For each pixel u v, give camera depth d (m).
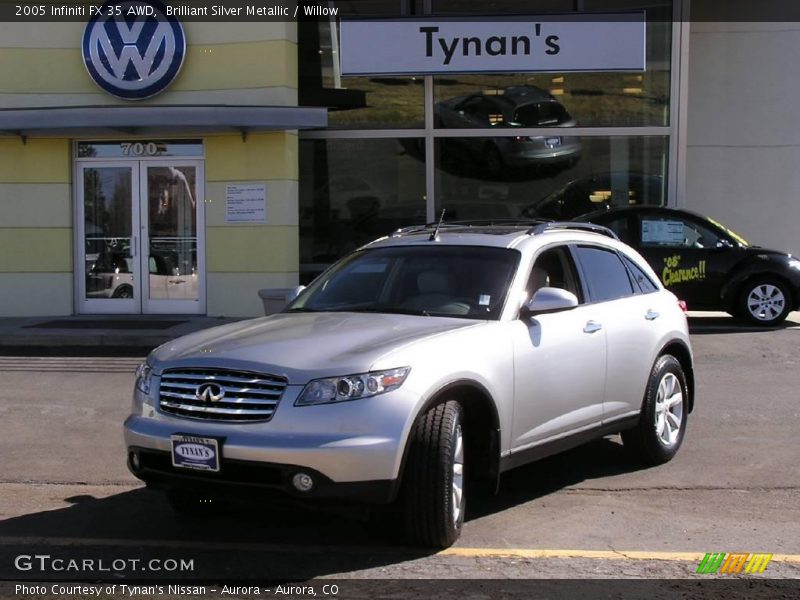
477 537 5.21
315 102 15.23
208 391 4.66
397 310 5.65
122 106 12.98
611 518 5.58
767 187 17.55
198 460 4.57
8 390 9.43
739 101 17.48
